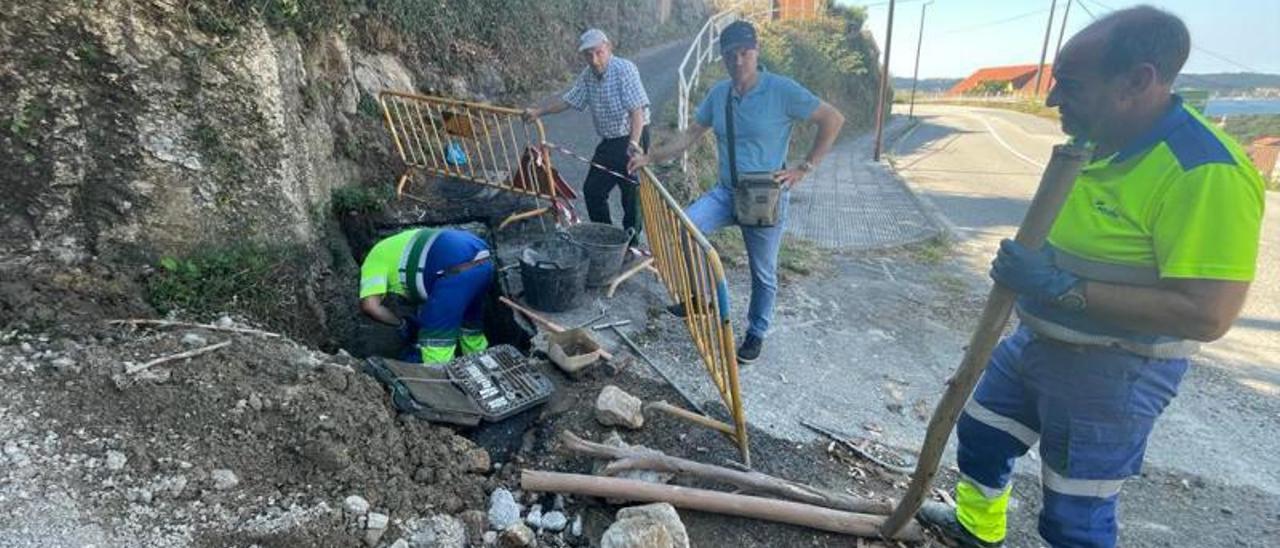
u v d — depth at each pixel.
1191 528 3.01
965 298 6.15
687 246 3.10
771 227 3.62
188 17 3.43
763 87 3.49
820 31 26.19
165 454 2.30
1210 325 1.59
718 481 2.73
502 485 2.66
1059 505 2.06
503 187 5.40
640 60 16.95
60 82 3.04
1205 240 1.56
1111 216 1.75
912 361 4.53
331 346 3.92
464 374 3.23
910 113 40.34
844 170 16.75
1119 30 1.60
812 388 3.92
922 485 2.29
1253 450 3.76
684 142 3.92
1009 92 62.31
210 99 3.50
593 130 8.50
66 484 2.13
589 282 4.54
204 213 3.49
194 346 2.80
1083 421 1.94
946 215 11.04
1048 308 1.95
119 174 3.21
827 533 2.55
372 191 5.15
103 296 2.96
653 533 2.20
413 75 7.32
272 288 3.59
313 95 4.66
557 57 12.29
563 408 3.21
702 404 3.49
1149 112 1.68
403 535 2.26
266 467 2.37
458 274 3.62
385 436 2.62
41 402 2.36
